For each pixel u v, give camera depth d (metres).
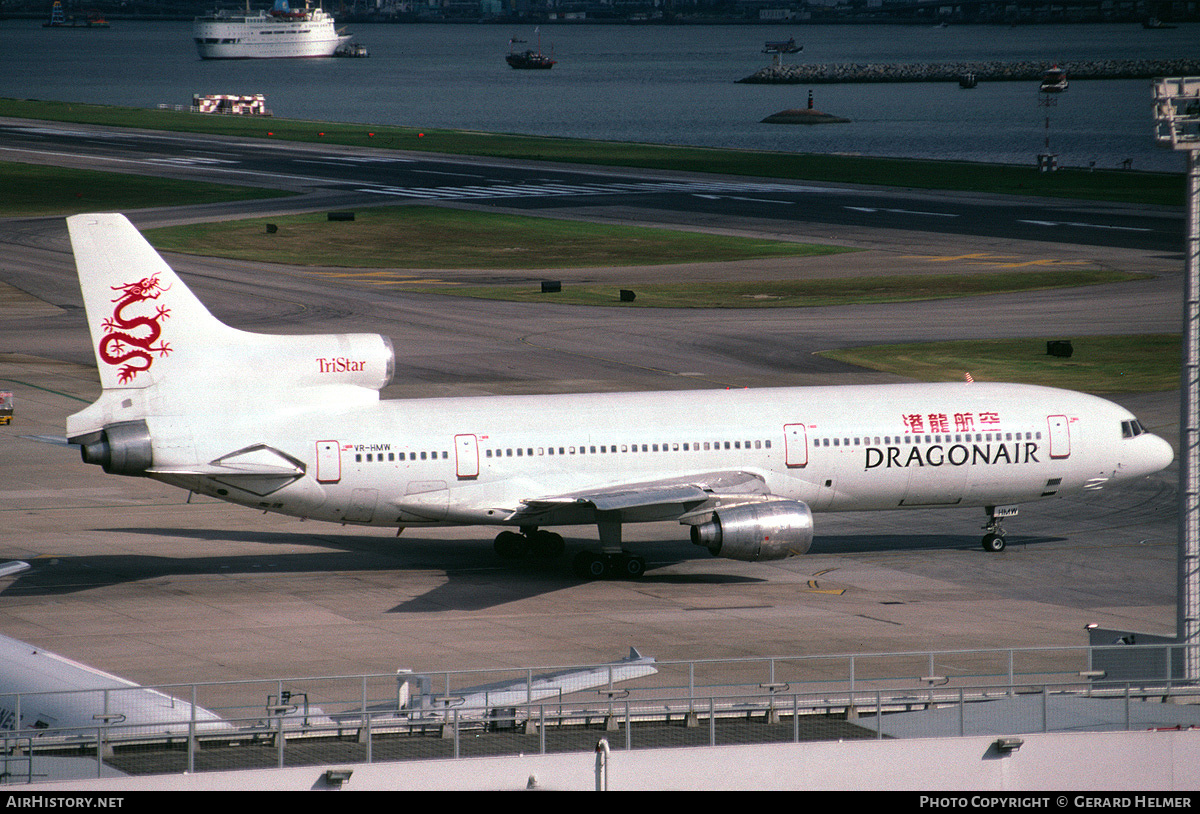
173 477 146.88
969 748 88.44
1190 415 101.88
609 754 85.88
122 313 143.88
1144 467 172.00
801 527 151.00
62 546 169.62
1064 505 199.50
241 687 118.38
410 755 88.50
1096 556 171.00
